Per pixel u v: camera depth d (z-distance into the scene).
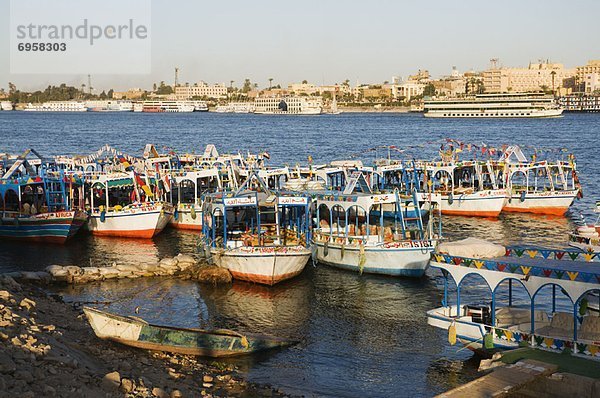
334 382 32.44
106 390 26.78
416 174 79.19
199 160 90.06
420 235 53.75
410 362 35.00
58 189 69.62
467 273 35.03
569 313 34.31
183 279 50.03
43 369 27.06
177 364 33.19
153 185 72.94
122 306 43.94
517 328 34.00
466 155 147.88
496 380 27.69
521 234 69.56
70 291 46.84
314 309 43.91
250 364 34.50
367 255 52.00
